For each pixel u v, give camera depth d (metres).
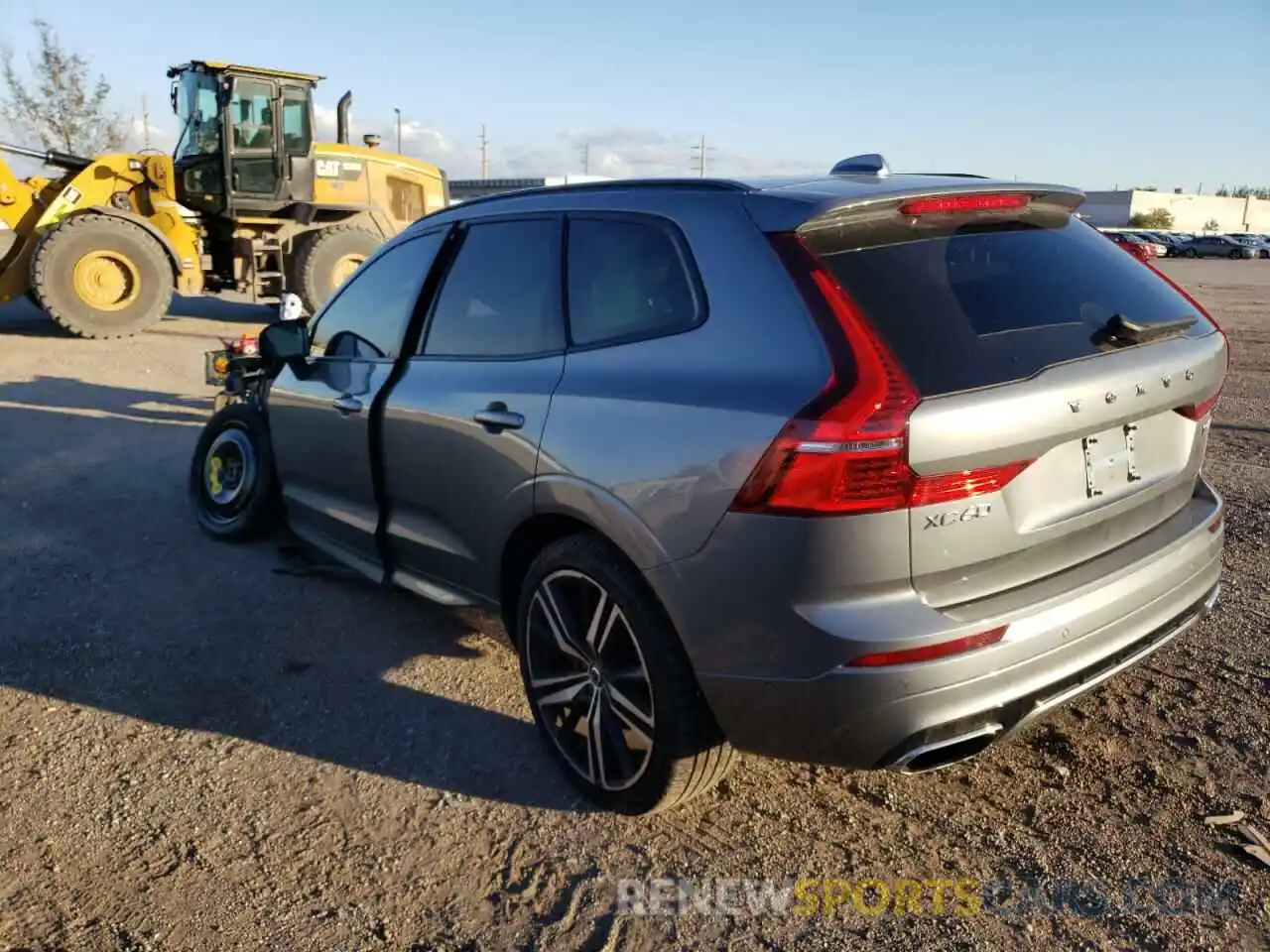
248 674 4.03
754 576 2.53
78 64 28.53
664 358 2.87
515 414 3.26
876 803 3.17
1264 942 2.55
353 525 4.34
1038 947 2.56
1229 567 4.96
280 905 2.76
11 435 7.90
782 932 2.63
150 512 6.04
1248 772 3.27
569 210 3.42
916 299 2.60
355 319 4.43
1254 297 24.92
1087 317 2.83
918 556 2.45
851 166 3.37
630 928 2.66
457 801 3.21
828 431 2.38
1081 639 2.66
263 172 15.06
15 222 14.25
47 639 4.31
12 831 3.06
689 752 2.84
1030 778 3.27
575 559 3.03
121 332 13.78
